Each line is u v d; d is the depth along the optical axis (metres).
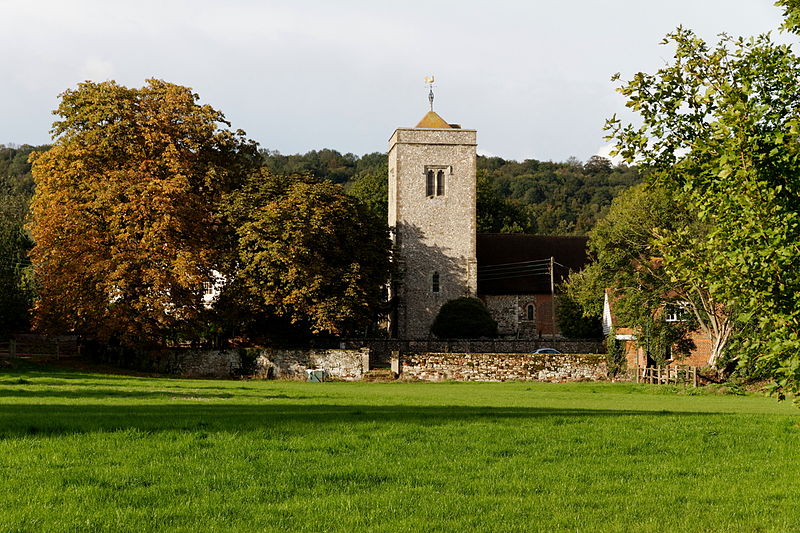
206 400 26.11
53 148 51.38
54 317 49.91
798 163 13.41
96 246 48.56
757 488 13.47
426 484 13.07
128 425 16.55
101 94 51.56
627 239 54.72
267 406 23.23
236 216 52.53
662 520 11.54
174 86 53.81
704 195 14.56
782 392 13.73
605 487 13.27
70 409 20.27
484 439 16.77
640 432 18.33
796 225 13.00
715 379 48.69
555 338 72.19
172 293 48.72
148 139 50.84
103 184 48.81
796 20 14.32
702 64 15.45
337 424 17.59
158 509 11.30
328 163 198.38
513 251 80.69
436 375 53.59
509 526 11.07
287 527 10.79
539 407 26.73
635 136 15.81
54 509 11.16
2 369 43.75
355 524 10.95
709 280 14.08
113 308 47.78
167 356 51.41
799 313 12.77
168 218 47.84
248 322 54.31
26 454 13.92
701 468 14.90
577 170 190.25
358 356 52.88
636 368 53.47
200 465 13.65
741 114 13.48
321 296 53.22
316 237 53.31
